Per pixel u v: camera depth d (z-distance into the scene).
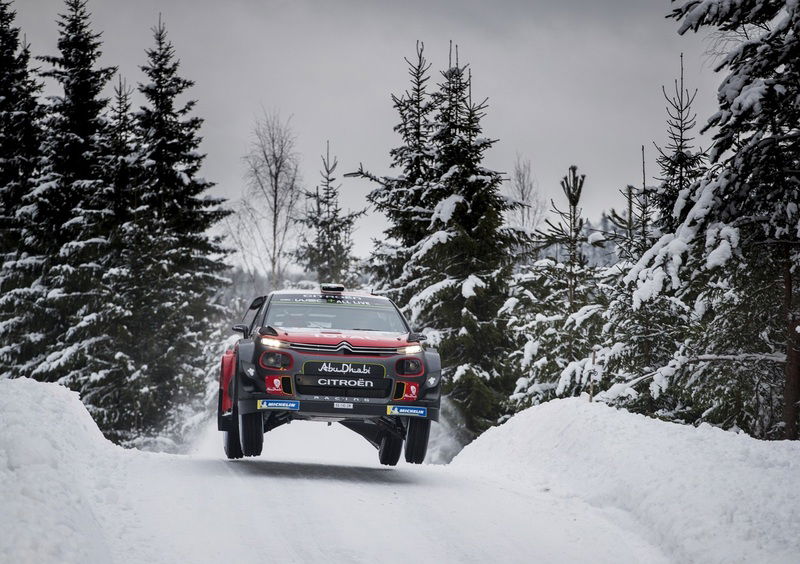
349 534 16.17
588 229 47.56
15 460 15.34
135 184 79.75
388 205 67.00
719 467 19.80
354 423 26.77
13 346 78.44
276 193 98.44
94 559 12.35
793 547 14.82
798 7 29.58
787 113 31.94
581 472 23.14
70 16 86.12
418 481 22.55
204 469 22.00
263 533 15.84
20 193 87.62
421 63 72.00
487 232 59.56
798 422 36.22
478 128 62.81
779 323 37.19
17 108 90.81
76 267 77.00
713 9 31.05
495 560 15.15
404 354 22.11
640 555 16.03
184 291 75.94
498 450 29.20
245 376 21.77
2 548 11.25
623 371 42.19
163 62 83.06
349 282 98.00
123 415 69.31
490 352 59.44
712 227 32.28
